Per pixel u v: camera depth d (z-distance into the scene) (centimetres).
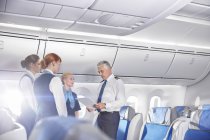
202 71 641
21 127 212
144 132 322
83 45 479
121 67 544
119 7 304
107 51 505
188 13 474
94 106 313
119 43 509
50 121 90
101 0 285
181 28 529
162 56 565
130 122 348
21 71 459
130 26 380
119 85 330
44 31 439
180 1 287
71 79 331
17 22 368
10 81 472
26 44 436
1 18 347
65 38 459
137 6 302
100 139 72
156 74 595
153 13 324
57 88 267
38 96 272
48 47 454
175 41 561
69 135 74
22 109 308
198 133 254
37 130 92
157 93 647
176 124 275
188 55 592
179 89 680
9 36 421
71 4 295
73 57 484
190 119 268
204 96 663
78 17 339
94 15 329
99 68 333
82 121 81
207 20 518
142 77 588
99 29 398
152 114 325
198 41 582
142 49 534
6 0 280
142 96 626
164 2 291
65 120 85
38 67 323
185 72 625
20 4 292
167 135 275
